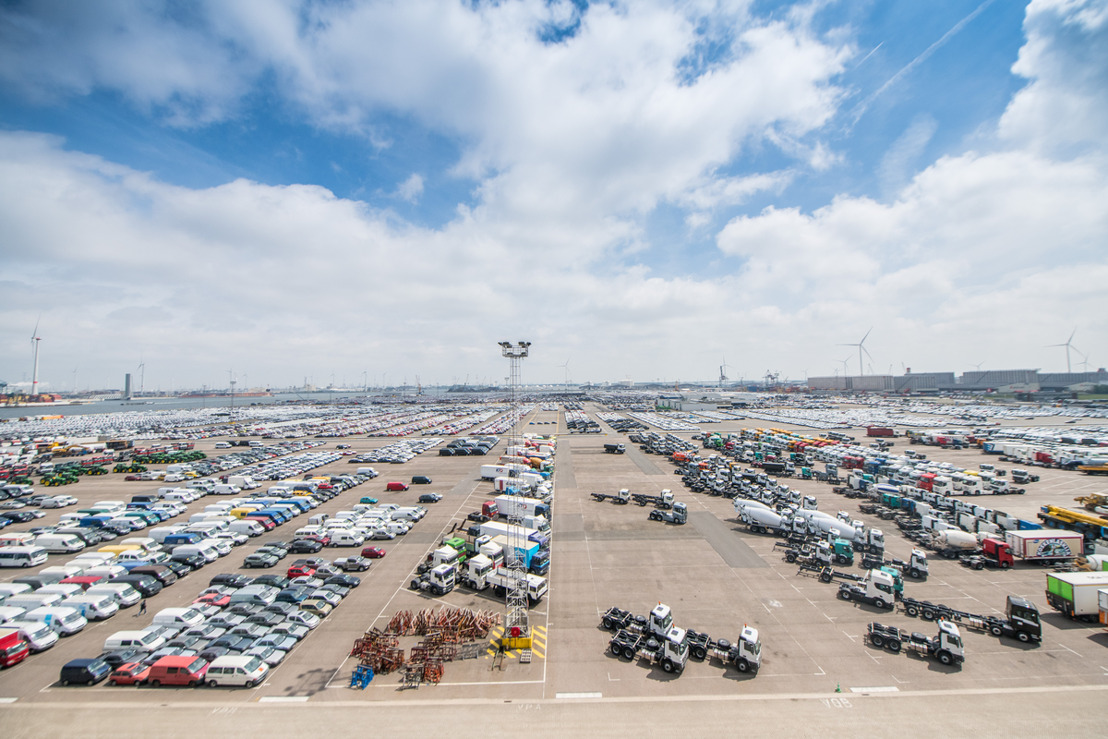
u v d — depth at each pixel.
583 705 31.77
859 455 113.25
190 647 37.81
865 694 32.50
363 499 83.19
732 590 48.31
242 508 73.75
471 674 35.28
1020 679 33.97
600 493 84.25
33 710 31.77
